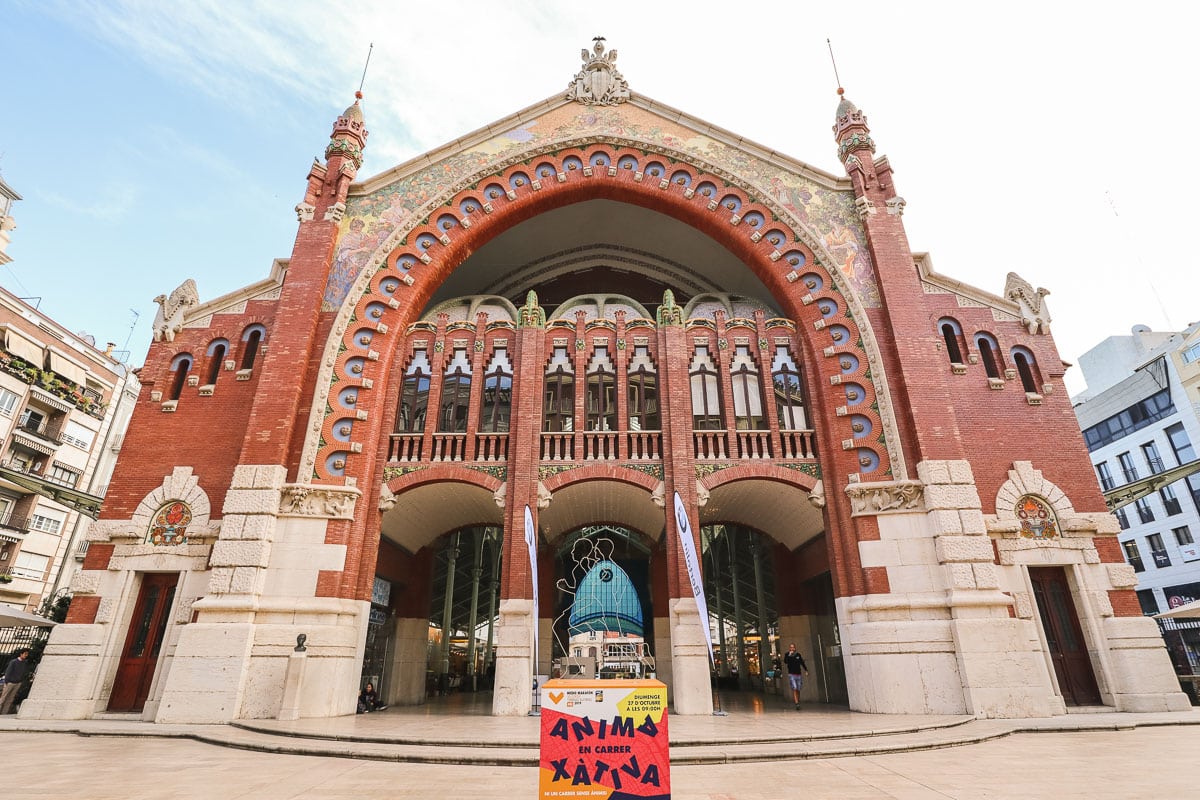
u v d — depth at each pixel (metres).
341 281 22.09
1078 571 18.41
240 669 16.38
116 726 14.77
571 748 5.28
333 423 20.00
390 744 11.75
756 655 30.69
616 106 25.58
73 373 48.12
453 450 20.78
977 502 18.34
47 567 45.22
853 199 23.34
